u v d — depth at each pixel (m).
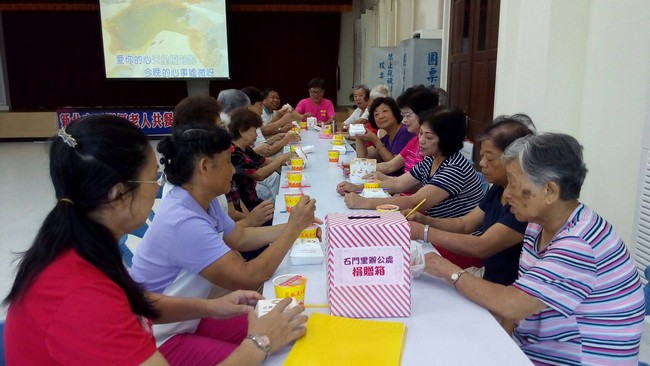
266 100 6.02
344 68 10.57
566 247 1.12
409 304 1.16
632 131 2.49
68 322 0.79
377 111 3.58
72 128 0.87
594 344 1.15
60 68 9.59
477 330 1.10
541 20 3.09
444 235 1.65
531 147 1.14
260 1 9.58
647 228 2.29
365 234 1.15
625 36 2.55
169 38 9.02
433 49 5.88
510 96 3.67
